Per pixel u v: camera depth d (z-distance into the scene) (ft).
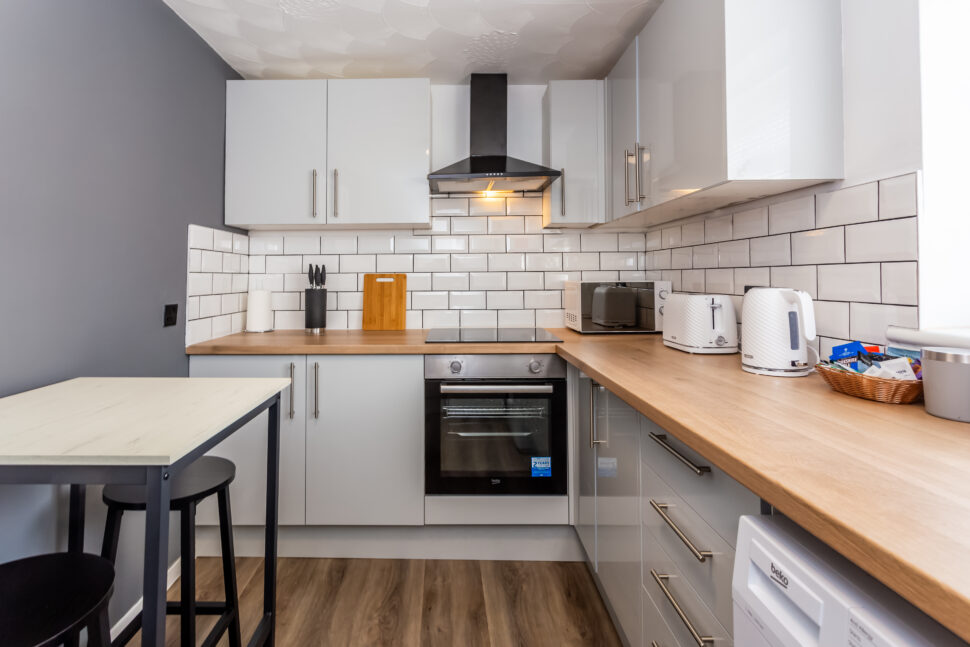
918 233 3.60
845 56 4.24
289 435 6.77
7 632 2.49
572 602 5.91
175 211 6.25
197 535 6.93
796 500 1.94
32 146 4.07
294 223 7.61
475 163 7.65
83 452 2.62
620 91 6.97
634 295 7.63
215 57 7.19
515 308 8.76
